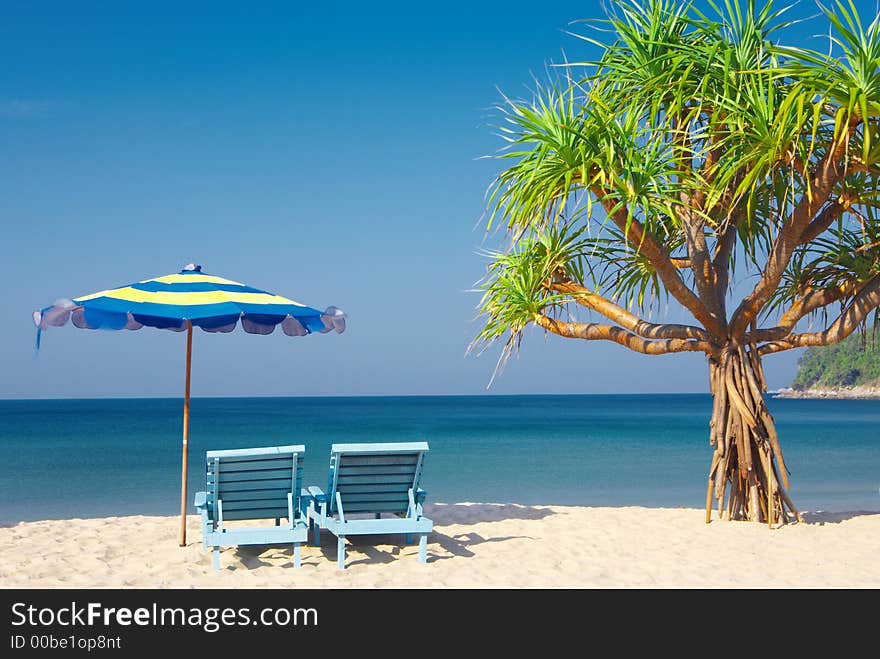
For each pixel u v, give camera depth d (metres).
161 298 6.29
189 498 13.42
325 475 16.19
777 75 7.57
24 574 5.89
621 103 8.39
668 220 9.27
